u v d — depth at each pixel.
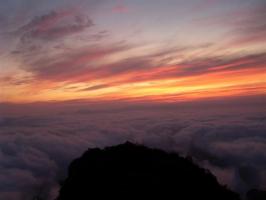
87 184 16.86
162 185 14.74
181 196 13.94
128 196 14.36
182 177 15.61
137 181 15.26
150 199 13.84
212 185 15.29
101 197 15.19
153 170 16.48
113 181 15.93
